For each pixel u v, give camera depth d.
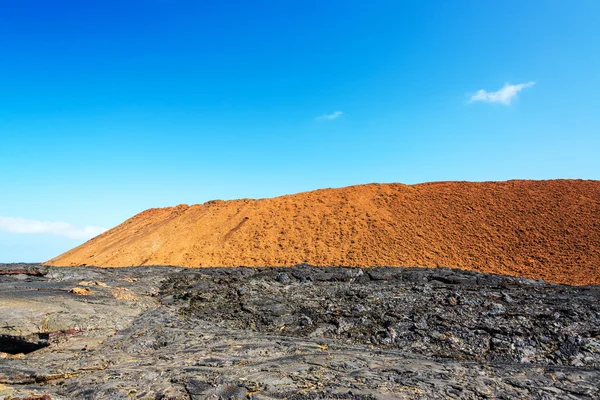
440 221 40.41
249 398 8.00
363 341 13.36
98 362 10.79
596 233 33.94
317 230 41.12
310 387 8.48
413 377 9.26
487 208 41.47
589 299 16.00
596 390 8.55
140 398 8.12
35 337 12.19
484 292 17.52
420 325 13.98
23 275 21.33
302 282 21.91
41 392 8.49
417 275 21.75
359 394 8.05
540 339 12.31
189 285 22.03
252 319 15.93
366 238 38.72
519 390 8.55
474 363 10.77
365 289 19.33
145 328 14.43
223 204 50.53
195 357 11.09
